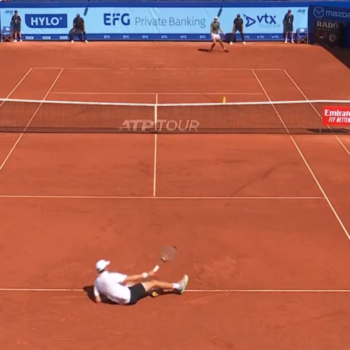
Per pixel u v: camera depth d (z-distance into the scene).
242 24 63.09
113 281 18.95
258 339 17.72
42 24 63.72
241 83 48.84
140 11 63.66
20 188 28.09
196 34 64.50
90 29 64.12
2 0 66.44
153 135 35.66
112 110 40.31
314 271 21.36
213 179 29.34
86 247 22.81
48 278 20.78
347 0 63.91
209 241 23.34
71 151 32.91
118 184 28.66
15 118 38.41
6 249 22.58
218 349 17.25
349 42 61.72
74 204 26.47
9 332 17.91
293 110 40.97
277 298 19.77
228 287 20.41
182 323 18.45
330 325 18.41
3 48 60.47
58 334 17.84
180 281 19.95
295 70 53.34
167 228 24.34
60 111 40.12
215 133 36.09
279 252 22.59
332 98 44.78
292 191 28.02
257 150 33.28
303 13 63.47
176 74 51.41
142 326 18.27
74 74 50.84
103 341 17.55
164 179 29.30
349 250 22.77
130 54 58.69
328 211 25.98
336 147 33.97
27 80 48.69
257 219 25.17
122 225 24.56
